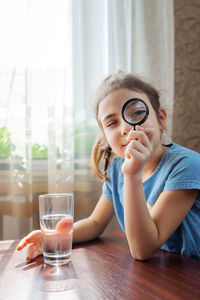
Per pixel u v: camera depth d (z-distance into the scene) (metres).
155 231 0.68
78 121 1.31
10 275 0.58
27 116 1.25
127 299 0.47
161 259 0.66
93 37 1.33
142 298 0.47
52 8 1.30
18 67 1.27
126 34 1.34
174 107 1.42
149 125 0.85
